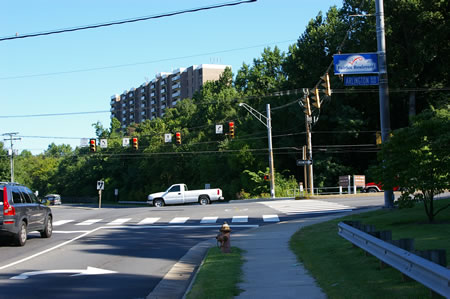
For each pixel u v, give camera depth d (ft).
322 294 24.77
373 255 29.30
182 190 135.64
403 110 175.83
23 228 53.93
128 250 49.80
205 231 68.44
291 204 104.58
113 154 351.25
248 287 27.61
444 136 47.01
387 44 147.74
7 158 319.88
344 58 62.64
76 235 65.98
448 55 152.76
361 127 178.09
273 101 209.67
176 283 32.04
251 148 203.10
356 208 88.33
